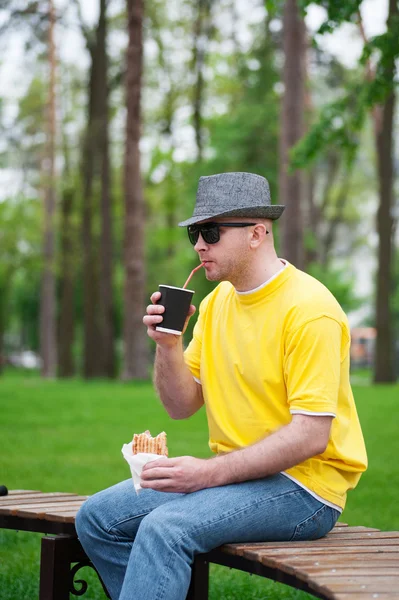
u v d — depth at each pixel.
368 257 56.31
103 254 27.59
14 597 4.71
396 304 39.19
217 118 31.81
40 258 34.72
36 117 32.59
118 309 43.81
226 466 3.38
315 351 3.38
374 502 7.28
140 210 22.84
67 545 3.77
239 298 3.61
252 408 3.55
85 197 29.50
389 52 10.15
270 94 28.91
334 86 28.25
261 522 3.36
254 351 3.53
